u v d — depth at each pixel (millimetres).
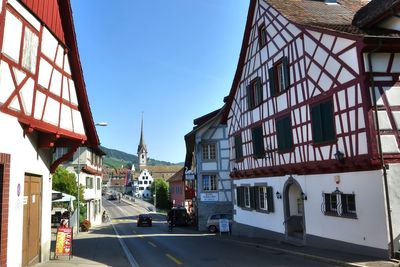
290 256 16281
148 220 47625
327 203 16719
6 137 10188
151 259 16547
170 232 36156
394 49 14234
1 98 9805
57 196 28156
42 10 12523
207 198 38750
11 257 10531
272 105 21734
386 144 13812
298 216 20453
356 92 14469
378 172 13719
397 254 13102
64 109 14594
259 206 24578
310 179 17969
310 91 17656
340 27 16406
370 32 14875
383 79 14180
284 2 21812
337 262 13586
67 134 14500
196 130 39219
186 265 14672
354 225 14914
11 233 10531
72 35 14844
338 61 15539
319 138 16906
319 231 17266
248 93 25281
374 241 13883
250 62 24953
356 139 14508
